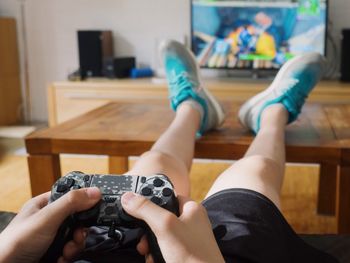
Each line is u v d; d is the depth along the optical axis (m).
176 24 2.95
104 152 1.10
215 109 1.25
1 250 0.44
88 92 2.62
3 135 2.83
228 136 1.17
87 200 0.47
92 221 0.48
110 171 1.57
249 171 0.69
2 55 3.02
